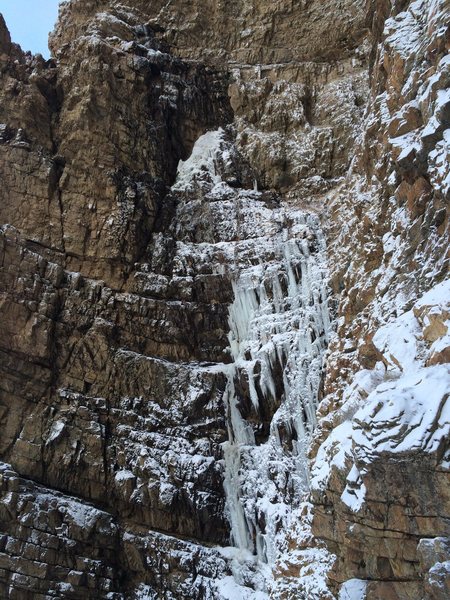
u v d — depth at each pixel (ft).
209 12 93.04
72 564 52.90
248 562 54.34
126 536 56.18
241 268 68.03
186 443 60.08
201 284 68.18
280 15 91.71
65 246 65.92
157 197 72.90
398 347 32.96
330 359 47.11
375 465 26.89
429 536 25.96
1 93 70.08
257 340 63.26
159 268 68.44
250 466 58.75
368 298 45.39
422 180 39.75
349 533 29.50
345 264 56.54
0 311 58.34
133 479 57.82
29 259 61.82
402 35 49.60
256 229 71.15
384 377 33.14
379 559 28.71
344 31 88.99
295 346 59.36
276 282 65.00
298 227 68.13
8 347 57.93
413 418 26.35
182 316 66.44
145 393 62.13
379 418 26.99
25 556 51.21
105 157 70.59
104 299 64.34
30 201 65.67
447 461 24.91
